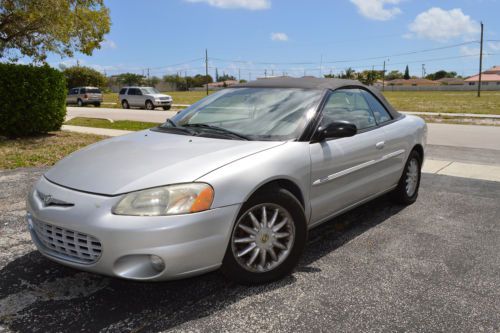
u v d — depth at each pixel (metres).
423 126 5.18
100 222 2.59
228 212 2.76
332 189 3.62
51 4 12.86
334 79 4.25
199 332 2.54
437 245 3.86
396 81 127.31
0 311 2.78
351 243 3.90
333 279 3.20
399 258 3.58
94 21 16.80
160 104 29.16
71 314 2.74
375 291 3.01
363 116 4.23
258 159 3.00
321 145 3.47
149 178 2.75
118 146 3.44
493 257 3.60
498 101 37.31
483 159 8.31
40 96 11.22
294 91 3.89
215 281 3.17
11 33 13.98
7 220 4.51
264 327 2.59
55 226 2.77
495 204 5.13
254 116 3.68
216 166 2.85
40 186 3.06
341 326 2.60
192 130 3.64
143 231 2.54
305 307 2.80
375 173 4.20
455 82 119.38
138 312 2.76
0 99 10.59
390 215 4.70
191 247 2.63
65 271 3.33
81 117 20.48
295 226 3.17
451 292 3.00
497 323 2.63
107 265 2.60
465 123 16.75
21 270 3.36
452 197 5.43
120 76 95.81
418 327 2.59
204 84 115.12
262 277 3.06
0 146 9.65
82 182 2.87
